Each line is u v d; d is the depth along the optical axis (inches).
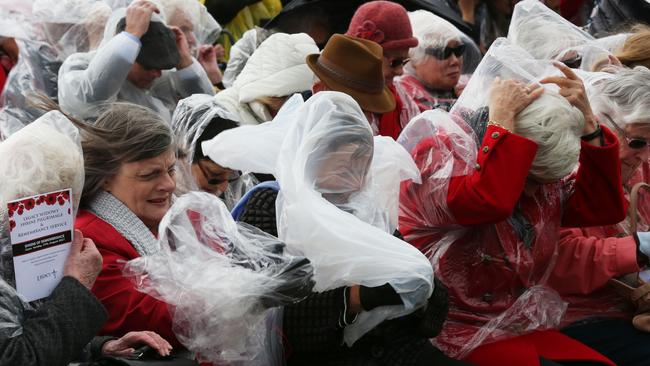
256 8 624.4
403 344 302.5
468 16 640.4
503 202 318.3
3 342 224.4
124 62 395.2
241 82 419.8
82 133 284.4
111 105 292.8
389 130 423.5
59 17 450.9
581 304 389.1
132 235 283.4
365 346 297.1
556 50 457.7
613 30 543.2
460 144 331.9
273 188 295.6
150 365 250.8
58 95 415.2
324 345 285.0
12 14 457.1
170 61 414.9
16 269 228.5
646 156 388.5
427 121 340.8
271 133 302.8
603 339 382.6
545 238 356.5
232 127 346.3
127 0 479.2
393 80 457.7
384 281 270.7
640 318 380.8
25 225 229.3
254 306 259.8
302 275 262.5
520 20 468.4
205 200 270.4
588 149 361.4
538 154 329.1
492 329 342.0
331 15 585.0
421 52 488.1
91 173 283.3
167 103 446.9
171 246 267.9
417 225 338.3
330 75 386.0
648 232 382.3
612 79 386.3
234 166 300.5
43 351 225.9
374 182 305.3
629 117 376.5
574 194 370.9
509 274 344.2
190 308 257.3
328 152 281.1
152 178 286.7
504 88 333.7
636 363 376.8
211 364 277.1
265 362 283.0
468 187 322.0
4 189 230.1
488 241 340.2
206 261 260.2
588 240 381.1
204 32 510.6
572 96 358.9
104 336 267.3
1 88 483.2
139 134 283.0
